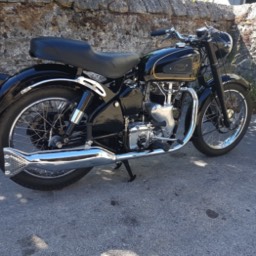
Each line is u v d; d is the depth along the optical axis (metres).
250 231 2.26
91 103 2.44
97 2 3.90
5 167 2.23
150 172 2.95
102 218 2.32
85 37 3.96
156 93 2.71
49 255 1.97
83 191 2.62
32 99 2.28
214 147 3.23
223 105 3.07
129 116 2.56
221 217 2.39
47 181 2.52
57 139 2.38
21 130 3.24
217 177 2.91
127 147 2.60
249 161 3.24
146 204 2.50
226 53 3.01
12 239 2.08
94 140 2.49
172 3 4.62
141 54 4.47
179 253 2.03
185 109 2.90
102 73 2.36
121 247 2.06
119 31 4.19
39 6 3.60
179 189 2.71
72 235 2.14
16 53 3.63
